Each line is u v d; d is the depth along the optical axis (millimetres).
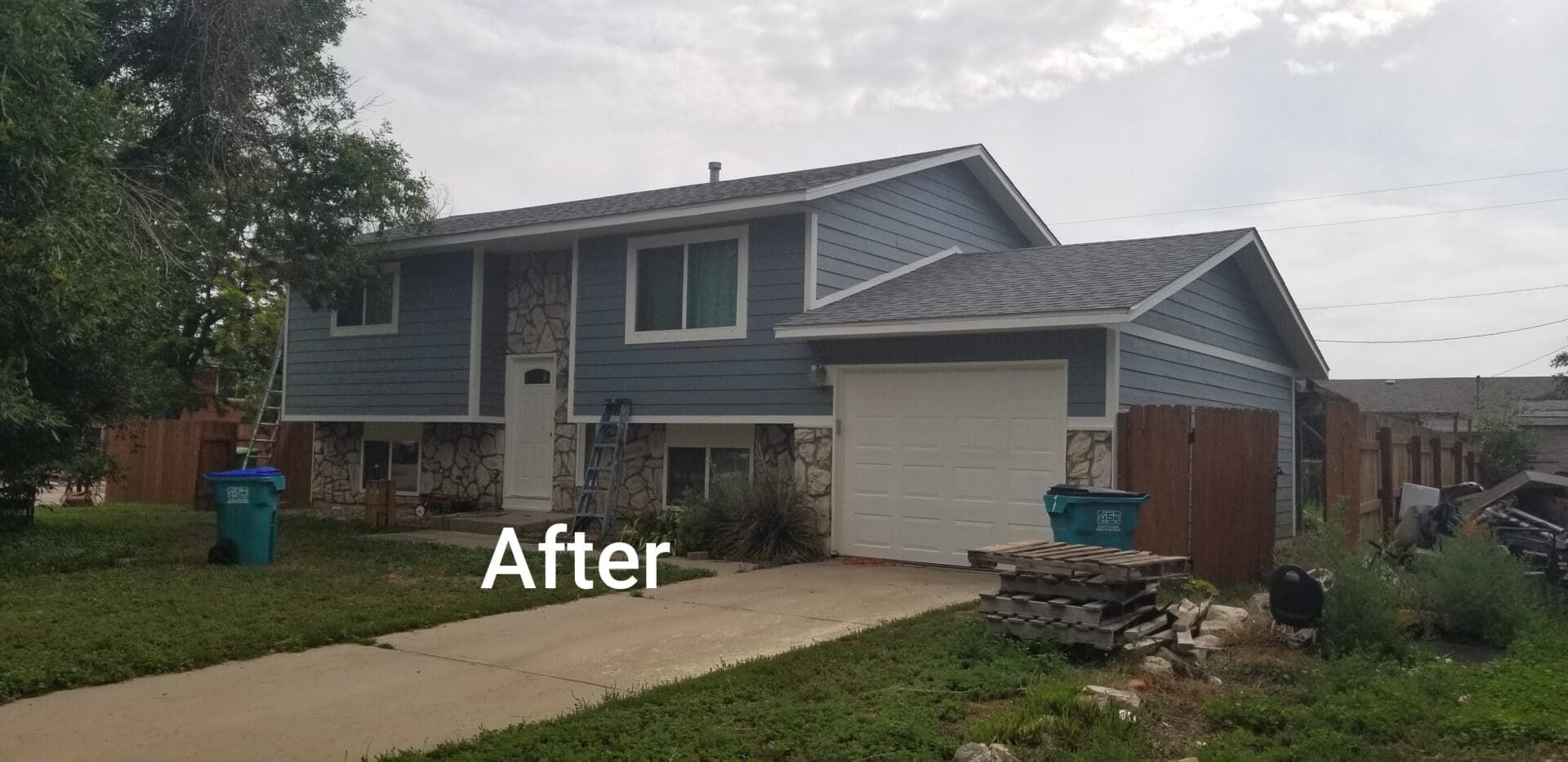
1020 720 5918
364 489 19578
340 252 16578
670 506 15734
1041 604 7812
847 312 13148
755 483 13633
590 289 15789
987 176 17297
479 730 6070
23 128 9609
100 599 9375
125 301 11609
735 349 14320
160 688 6906
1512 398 37875
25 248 9820
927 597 10359
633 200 16172
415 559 12266
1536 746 5844
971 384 12430
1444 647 8750
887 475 13016
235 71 15023
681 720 6098
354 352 18875
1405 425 15820
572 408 15891
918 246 15867
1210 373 14289
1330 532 8523
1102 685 6809
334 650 8055
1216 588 10945
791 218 13953
